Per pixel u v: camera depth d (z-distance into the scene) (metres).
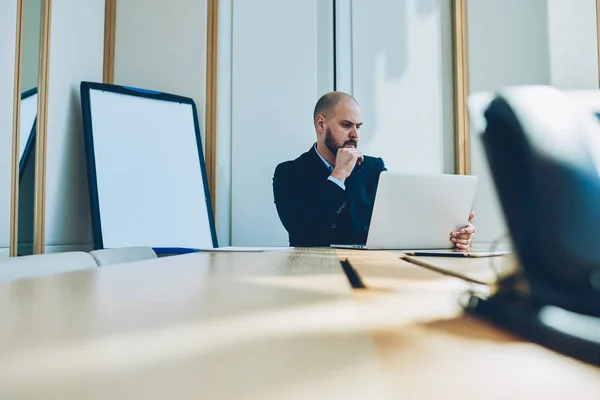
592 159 0.24
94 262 0.79
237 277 0.50
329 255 0.98
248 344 0.20
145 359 0.18
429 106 2.57
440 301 0.33
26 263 0.61
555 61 2.56
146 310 0.29
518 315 0.24
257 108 2.56
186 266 0.67
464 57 2.57
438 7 2.60
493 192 0.27
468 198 1.25
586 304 0.21
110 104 2.23
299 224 2.24
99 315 0.27
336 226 2.24
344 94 2.43
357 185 2.31
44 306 0.30
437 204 1.23
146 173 2.28
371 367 0.17
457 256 0.91
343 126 2.39
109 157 2.18
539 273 0.23
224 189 2.55
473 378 0.15
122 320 0.25
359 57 2.57
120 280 0.47
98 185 2.12
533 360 0.18
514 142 0.26
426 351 0.19
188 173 2.40
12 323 0.24
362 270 0.59
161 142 2.36
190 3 2.57
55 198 2.01
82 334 0.22
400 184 1.21
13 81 1.70
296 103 2.56
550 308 0.22
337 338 0.21
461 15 2.57
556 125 0.25
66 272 0.56
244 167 2.55
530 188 0.24
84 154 2.27
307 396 0.14
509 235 0.26
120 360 0.18
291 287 0.41
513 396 0.14
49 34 1.96
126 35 2.59
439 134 2.57
